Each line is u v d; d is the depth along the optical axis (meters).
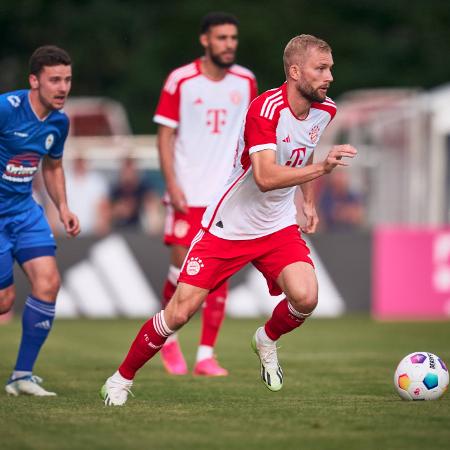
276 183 23.31
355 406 24.53
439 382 25.28
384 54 109.00
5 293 27.70
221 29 32.66
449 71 108.00
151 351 24.72
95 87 108.69
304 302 24.70
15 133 26.69
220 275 25.47
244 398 26.48
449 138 65.62
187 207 33.31
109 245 54.00
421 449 19.34
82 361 36.28
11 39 107.81
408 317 54.94
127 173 67.00
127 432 20.98
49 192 28.83
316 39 24.00
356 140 71.56
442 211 65.50
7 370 33.34
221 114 33.38
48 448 19.45
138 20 110.00
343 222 68.12
